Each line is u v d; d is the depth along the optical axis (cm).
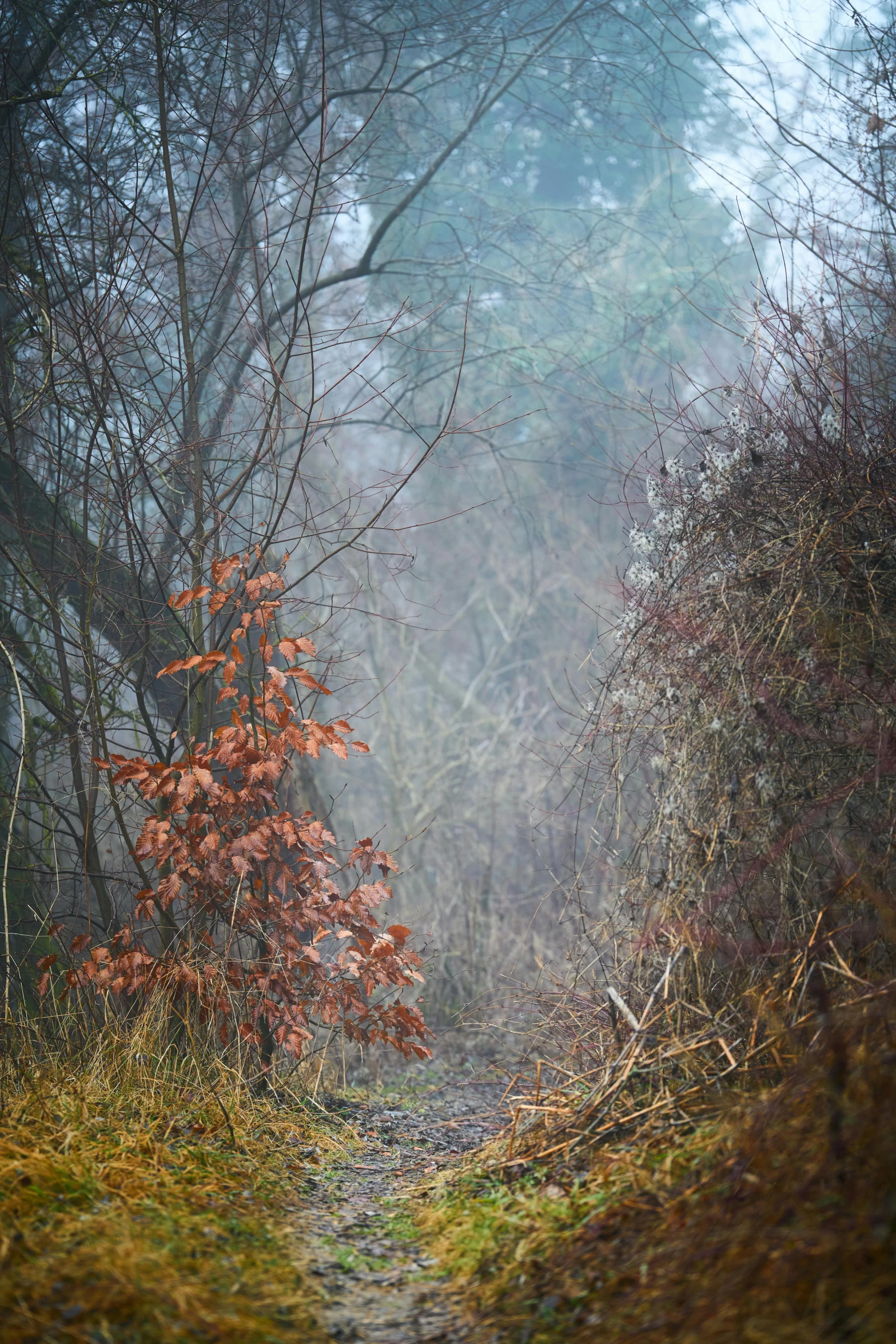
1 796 586
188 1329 272
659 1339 252
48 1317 268
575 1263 316
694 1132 374
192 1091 523
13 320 651
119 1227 331
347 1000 570
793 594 462
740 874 449
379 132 851
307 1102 590
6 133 637
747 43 634
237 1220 375
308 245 898
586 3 841
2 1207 335
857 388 505
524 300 1024
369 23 797
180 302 621
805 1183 273
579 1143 414
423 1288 341
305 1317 303
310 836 559
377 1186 471
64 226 664
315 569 614
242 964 571
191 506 638
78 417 641
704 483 509
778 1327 234
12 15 649
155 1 586
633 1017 443
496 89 934
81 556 606
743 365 598
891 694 438
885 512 460
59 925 555
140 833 614
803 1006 401
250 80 675
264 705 554
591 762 562
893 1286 230
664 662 496
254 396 661
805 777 452
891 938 385
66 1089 477
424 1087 747
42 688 642
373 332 1024
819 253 554
